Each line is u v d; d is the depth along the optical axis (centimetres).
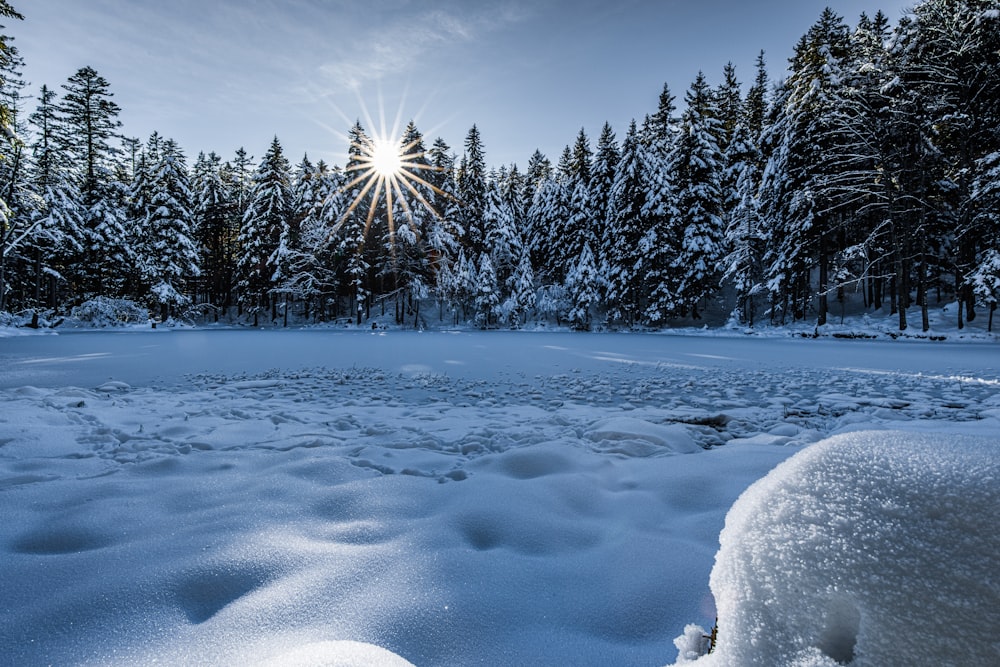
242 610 136
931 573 46
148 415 488
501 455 313
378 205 4188
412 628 131
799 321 3102
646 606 146
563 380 850
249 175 5525
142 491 244
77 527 197
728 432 437
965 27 2114
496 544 192
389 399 654
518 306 4066
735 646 60
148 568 160
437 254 4222
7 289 3462
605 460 304
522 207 5269
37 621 132
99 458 328
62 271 3550
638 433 391
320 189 4538
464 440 396
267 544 178
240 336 2444
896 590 47
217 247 4834
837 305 3303
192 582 152
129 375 883
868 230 2662
